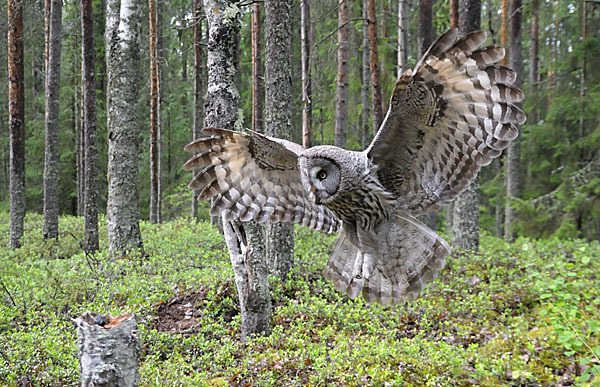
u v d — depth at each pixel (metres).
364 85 17.00
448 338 7.46
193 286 9.06
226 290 8.77
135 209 12.22
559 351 6.68
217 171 4.80
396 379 5.82
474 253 11.84
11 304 8.12
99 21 26.59
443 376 6.02
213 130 4.63
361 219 4.36
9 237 15.88
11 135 15.03
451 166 4.10
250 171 4.87
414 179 4.30
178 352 6.80
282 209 4.95
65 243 15.19
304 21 13.22
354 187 4.13
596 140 17.31
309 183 4.15
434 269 4.32
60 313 7.97
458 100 3.68
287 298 8.90
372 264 4.41
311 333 7.57
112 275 9.76
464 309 8.34
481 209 23.92
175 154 27.64
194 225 17.42
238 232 7.25
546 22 23.30
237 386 5.96
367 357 6.41
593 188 16.67
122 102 12.08
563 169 18.94
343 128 13.87
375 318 7.89
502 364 6.26
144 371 5.87
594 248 12.24
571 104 18.09
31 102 27.80
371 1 13.74
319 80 17.47
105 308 7.90
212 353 6.77
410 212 4.39
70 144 26.53
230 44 7.11
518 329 7.34
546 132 19.09
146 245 13.13
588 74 18.23
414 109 3.81
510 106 3.53
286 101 9.31
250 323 7.36
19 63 14.92
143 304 8.16
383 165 4.28
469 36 3.32
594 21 22.16
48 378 5.60
